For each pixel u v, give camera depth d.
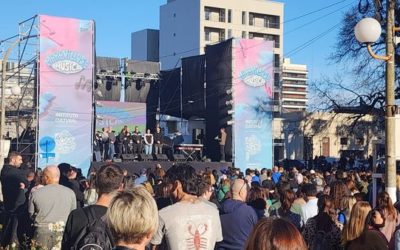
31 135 28.89
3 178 9.73
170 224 4.91
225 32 90.56
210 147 32.97
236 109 30.50
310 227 6.15
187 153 29.88
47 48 26.83
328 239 5.98
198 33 88.94
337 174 15.00
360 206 5.18
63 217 6.57
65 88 27.16
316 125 53.84
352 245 5.11
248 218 6.21
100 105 34.97
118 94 35.69
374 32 9.20
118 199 3.05
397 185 10.35
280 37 94.06
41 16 26.67
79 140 27.33
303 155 53.62
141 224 2.98
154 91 36.88
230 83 30.72
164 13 95.06
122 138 29.19
